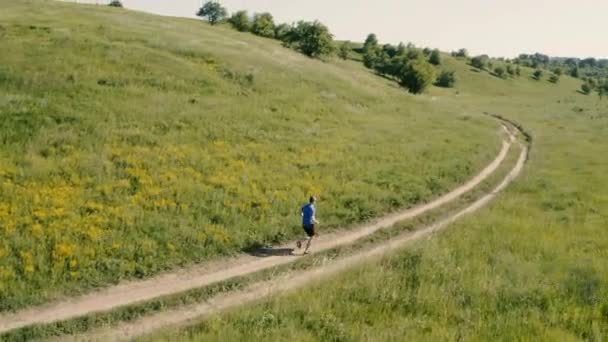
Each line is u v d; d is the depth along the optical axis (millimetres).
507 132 62188
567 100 131500
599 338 12602
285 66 60750
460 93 132875
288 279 19109
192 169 28953
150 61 48062
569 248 21500
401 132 47094
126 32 56188
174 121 36688
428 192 31188
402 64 112875
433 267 18078
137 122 34969
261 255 21047
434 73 97812
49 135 29562
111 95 38906
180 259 19594
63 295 16562
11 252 18188
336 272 18906
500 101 118250
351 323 13844
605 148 51219
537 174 38625
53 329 14727
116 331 15078
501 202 30016
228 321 14555
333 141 39969
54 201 22359
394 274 17531
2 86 36094
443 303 14914
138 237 20578
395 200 29016
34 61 41469
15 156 26484
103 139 30906
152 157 29656
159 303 16578
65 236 19547
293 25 97312
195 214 23594
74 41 48344
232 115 40906
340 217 25766
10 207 21375
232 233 22094
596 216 27141
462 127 55656
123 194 24547
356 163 35125
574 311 14250
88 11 68125
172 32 62875
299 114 46156
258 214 24578
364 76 84312
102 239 19859
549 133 62156
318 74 62781
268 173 30578
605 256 20312
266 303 15797
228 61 54438
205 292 17609
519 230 23938
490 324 13453
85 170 26234
